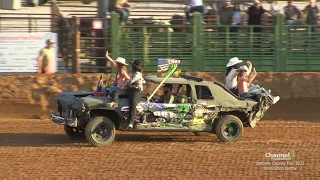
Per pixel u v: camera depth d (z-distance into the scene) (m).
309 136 45.66
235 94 44.72
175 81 41.34
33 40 58.16
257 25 63.38
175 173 33.19
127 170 33.66
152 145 40.78
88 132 39.38
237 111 42.53
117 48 60.97
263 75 60.41
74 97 41.19
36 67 58.31
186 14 66.75
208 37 62.62
